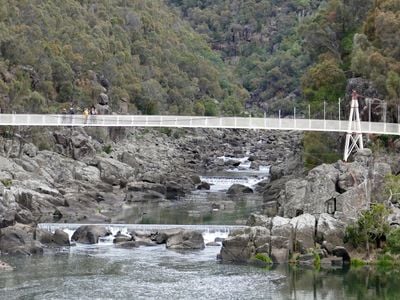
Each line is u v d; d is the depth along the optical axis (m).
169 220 151.38
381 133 157.25
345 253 121.88
